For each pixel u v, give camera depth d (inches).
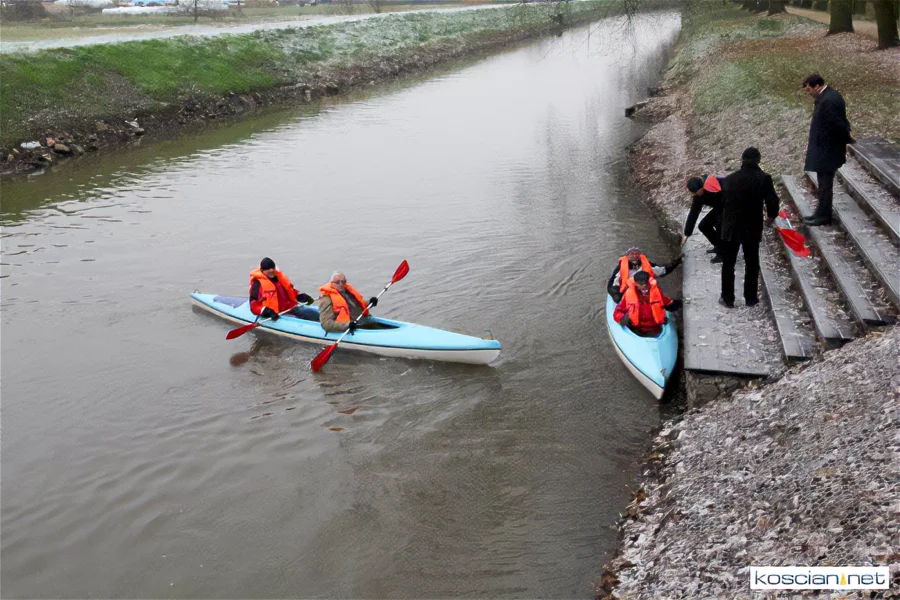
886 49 859.4
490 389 369.1
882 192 410.9
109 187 770.2
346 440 335.6
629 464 305.0
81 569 267.0
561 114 1076.5
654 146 797.2
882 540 184.4
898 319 295.0
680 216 583.5
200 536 280.4
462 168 794.2
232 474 315.6
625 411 342.0
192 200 713.0
